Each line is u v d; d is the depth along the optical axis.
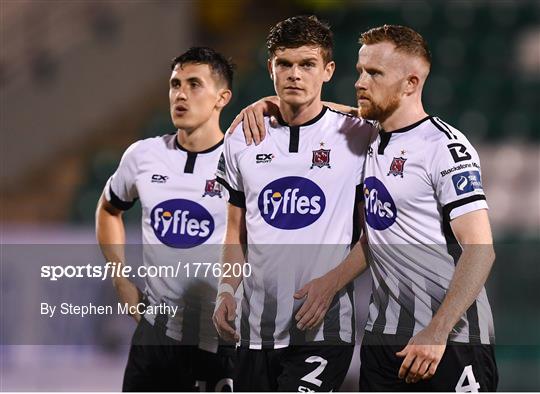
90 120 34.59
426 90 34.22
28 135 33.28
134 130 34.47
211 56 13.45
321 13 38.28
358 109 12.56
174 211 13.38
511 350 16.16
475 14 37.66
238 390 12.37
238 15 38.84
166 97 36.03
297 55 11.71
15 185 32.66
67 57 34.41
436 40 36.75
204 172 13.35
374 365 11.82
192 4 38.16
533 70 35.16
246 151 12.15
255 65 36.47
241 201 12.41
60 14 35.16
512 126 32.81
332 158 11.98
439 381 11.38
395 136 11.46
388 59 11.37
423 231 11.31
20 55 34.22
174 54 37.19
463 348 11.41
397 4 38.31
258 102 12.54
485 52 36.16
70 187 32.09
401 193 11.29
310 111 12.10
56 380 16.97
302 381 12.00
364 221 11.93
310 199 11.95
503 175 30.17
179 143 13.55
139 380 13.63
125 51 35.56
